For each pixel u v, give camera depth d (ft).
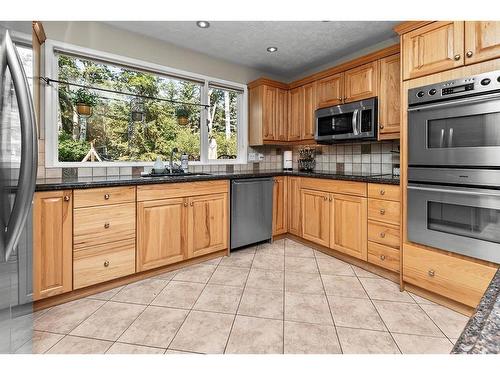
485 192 5.51
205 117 11.15
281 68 12.34
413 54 6.68
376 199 7.94
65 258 6.23
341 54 10.78
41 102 7.50
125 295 6.78
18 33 3.65
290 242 11.32
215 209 9.14
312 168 12.60
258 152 12.75
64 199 6.17
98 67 8.73
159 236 7.81
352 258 8.95
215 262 9.04
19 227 3.47
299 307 6.24
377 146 10.11
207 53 10.71
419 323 5.61
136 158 9.57
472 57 5.65
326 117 10.33
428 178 6.44
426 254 6.55
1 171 3.28
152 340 5.05
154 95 9.94
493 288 1.73
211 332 5.30
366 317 5.83
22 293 3.96
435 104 6.19
